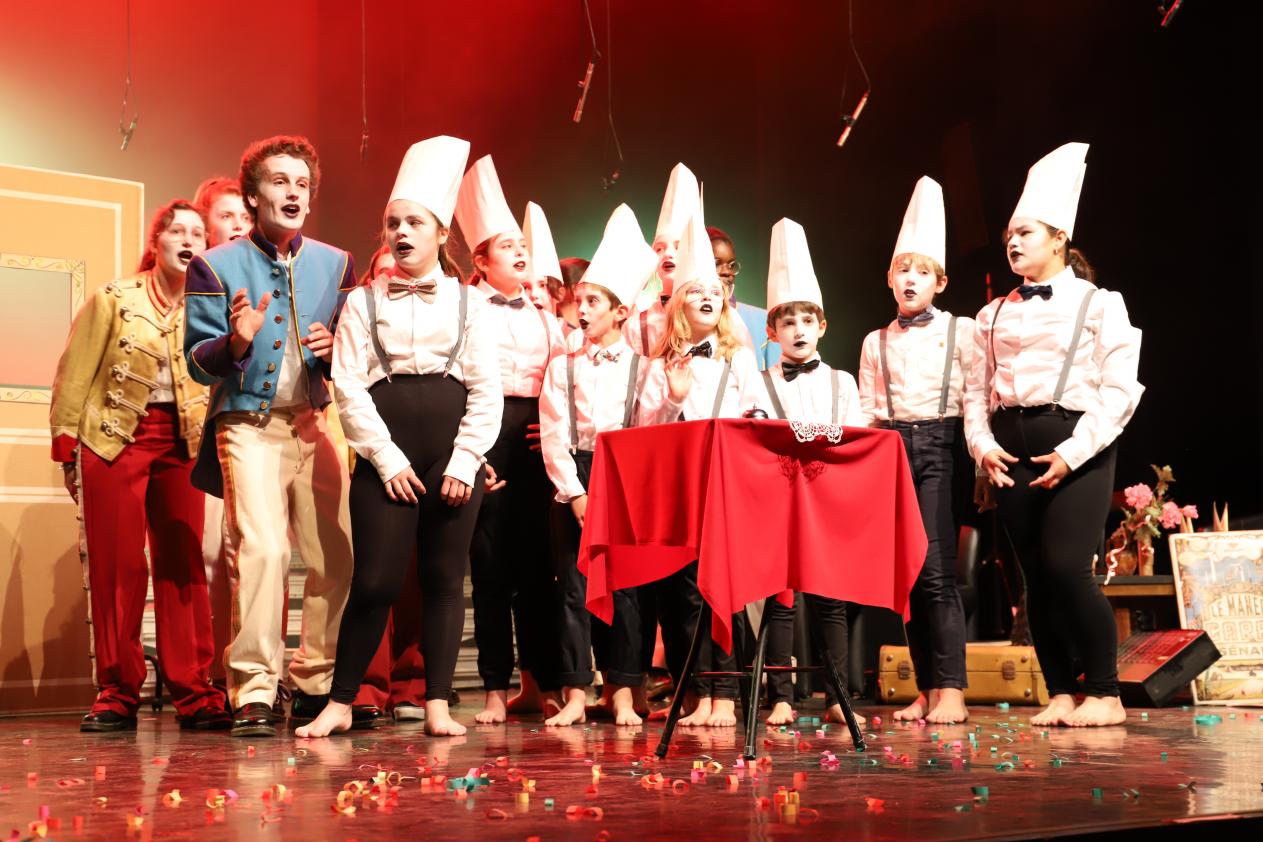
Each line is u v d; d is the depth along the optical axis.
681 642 3.62
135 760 2.77
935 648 3.66
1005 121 6.95
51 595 4.44
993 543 6.16
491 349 3.41
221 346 3.24
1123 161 6.26
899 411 3.84
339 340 3.34
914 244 3.92
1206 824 1.92
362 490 3.27
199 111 8.88
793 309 3.82
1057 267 3.67
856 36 8.00
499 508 3.82
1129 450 6.18
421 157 3.45
